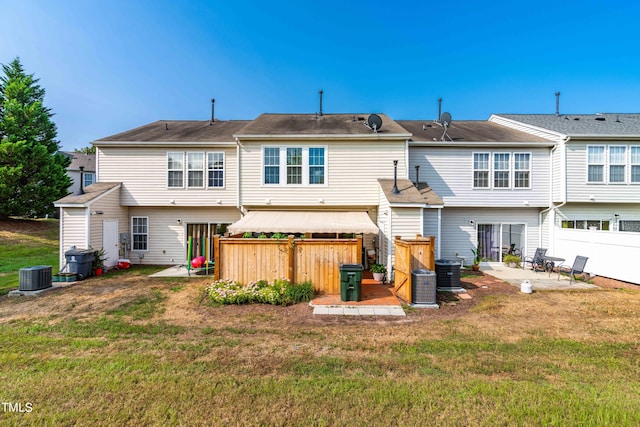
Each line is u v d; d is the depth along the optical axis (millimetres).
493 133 22453
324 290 13406
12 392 5648
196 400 5434
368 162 19297
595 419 4922
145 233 21422
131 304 11820
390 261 15969
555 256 19797
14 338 8414
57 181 33375
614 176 19219
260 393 5652
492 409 5207
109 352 7520
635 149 19156
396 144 19234
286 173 19250
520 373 6523
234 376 6297
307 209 19922
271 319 10211
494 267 20500
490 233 21125
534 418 4965
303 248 13438
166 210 21422
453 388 5855
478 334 8883
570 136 18984
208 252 18625
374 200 19156
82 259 16375
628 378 6309
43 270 13953
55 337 8547
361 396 5566
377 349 7777
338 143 19328
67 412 5090
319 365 6844
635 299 12648
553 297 12992
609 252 16375
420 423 4859
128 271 18875
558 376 6383
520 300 12539
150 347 7840
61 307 11438
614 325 9609
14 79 33688
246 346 7953
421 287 11797
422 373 6500
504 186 20266
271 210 19969
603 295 13305
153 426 4766
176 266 20672
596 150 19297
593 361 7074
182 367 6695
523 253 20922
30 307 11453
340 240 13430
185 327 9406
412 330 9227
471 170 20312
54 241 29094
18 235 29219
